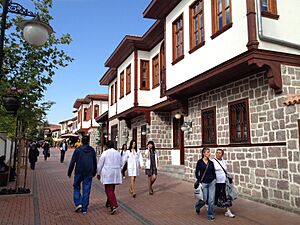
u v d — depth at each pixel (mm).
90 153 7820
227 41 9078
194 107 12438
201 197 7004
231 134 10023
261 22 8023
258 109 8859
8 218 6984
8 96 8266
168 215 7363
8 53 8859
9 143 18922
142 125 18953
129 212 7680
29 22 5855
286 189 7762
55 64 9789
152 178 10188
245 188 9195
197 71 10680
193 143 12398
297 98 7402
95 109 39188
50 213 7504
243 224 6543
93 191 10969
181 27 12273
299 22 8805
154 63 17719
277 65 8117
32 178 14719
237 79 9812
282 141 7984
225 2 9508
